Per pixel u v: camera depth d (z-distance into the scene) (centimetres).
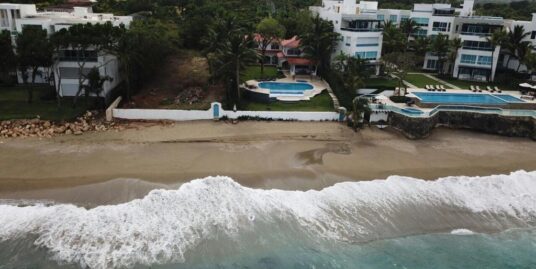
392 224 3228
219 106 4900
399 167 4088
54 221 2972
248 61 5281
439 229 3228
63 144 4166
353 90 5459
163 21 7450
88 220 3002
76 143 4200
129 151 4078
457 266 2862
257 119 5000
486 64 6969
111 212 3100
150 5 9600
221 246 2867
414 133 4844
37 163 3741
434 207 3469
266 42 6619
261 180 3681
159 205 3206
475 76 7162
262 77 6431
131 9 9388
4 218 2972
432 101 5491
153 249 2784
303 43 6456
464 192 3697
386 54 6975
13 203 3156
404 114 4884
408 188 3703
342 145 4512
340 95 5538
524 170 4162
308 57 6431
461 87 6594
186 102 5275
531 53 6481
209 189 3447
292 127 4875
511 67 7419
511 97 6006
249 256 2803
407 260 2886
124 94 5431
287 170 3875
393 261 2869
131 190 3397
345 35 6581
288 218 3198
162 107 5088
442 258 2930
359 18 6469
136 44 5081
